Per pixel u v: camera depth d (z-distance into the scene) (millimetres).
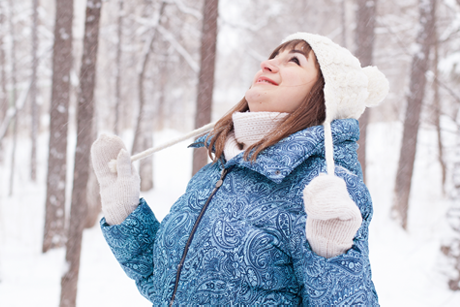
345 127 964
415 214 10070
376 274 5934
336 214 701
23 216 11242
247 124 1002
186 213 1034
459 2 6098
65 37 7988
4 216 11055
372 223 9367
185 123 27438
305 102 990
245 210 921
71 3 7910
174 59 13562
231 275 870
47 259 7938
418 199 11164
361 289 758
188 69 13523
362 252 792
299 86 1005
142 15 12648
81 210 4699
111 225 1149
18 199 13391
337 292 748
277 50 1123
